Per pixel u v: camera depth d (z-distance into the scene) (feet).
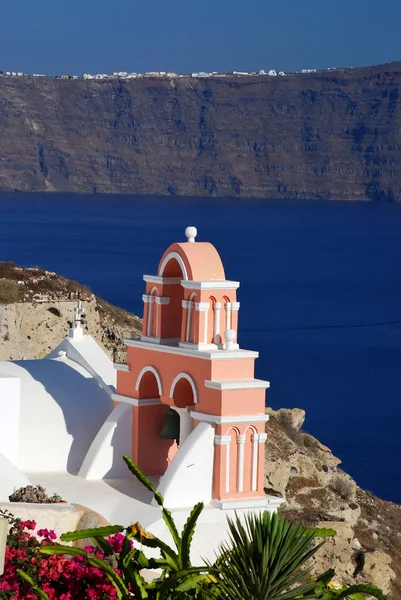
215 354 110.93
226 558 69.62
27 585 71.10
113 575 70.54
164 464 123.75
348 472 368.07
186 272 115.44
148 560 74.54
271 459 189.06
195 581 70.18
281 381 560.61
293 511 185.68
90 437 128.06
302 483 193.57
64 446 126.00
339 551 181.57
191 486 110.11
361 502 214.48
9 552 73.00
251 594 66.69
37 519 91.50
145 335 121.29
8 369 132.05
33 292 230.89
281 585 66.80
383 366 626.64
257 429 111.96
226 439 110.22
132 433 123.03
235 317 115.34
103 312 257.55
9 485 105.81
